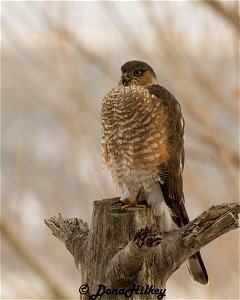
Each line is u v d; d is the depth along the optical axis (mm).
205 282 8742
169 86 13055
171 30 13023
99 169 13086
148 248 6996
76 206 13492
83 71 13445
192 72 13133
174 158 9469
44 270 13406
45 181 14141
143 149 9469
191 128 13242
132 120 9523
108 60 13406
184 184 12969
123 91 9695
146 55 13062
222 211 7320
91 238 7742
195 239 7441
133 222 7613
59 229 8211
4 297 13250
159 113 9500
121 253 7309
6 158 14703
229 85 13289
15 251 13742
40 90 13562
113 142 9711
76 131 13242
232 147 13422
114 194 12906
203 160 13266
